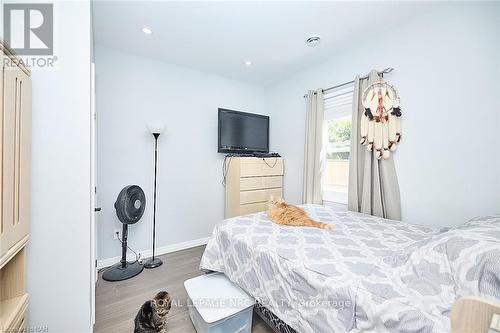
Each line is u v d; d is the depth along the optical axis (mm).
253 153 3354
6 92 859
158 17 1918
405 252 1133
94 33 2148
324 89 2740
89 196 1242
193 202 3053
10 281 1036
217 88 3242
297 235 1561
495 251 824
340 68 2578
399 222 1877
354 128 2326
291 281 1151
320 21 1980
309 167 2830
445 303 833
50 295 1178
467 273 847
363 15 1897
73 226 1212
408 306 823
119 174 2516
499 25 1529
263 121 3402
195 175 3064
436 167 1828
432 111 1847
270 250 1332
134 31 2129
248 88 3559
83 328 1229
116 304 1763
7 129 871
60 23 1192
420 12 1851
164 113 2807
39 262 1156
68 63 1203
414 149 1958
